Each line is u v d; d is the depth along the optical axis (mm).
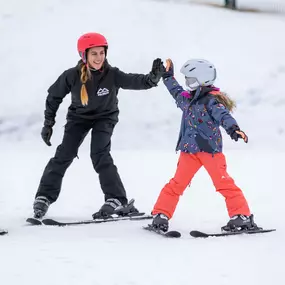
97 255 8375
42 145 23812
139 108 26469
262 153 22125
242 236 9664
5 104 26359
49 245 8930
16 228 10227
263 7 38938
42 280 7203
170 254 8469
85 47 10719
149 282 7172
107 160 11328
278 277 7406
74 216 11539
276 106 27266
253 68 29688
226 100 9859
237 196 9898
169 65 10742
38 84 27484
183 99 10172
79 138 11430
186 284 7121
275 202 12922
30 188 14844
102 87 11062
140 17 32906
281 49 31609
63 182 15508
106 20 32281
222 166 9930
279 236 9656
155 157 20859
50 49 29719
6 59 28859
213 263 8000
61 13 32750
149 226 10102
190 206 12469
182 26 32625
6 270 7605
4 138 24641
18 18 32062
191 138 9930
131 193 14188
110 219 10984
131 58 29359
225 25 33594
